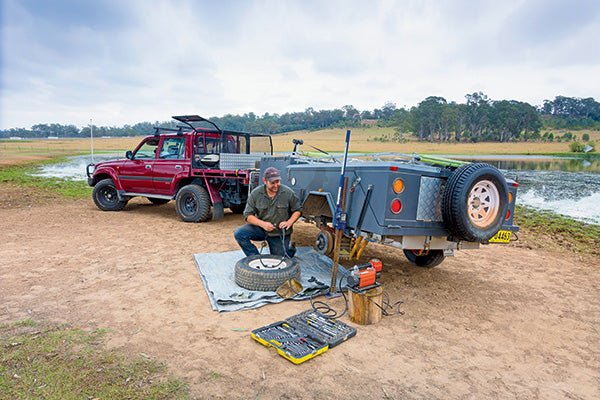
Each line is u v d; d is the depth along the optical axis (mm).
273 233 4734
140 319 3459
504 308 4098
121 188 9016
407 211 3801
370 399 2477
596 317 3957
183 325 3365
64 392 2400
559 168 30766
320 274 4703
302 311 3725
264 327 3260
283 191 4508
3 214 8688
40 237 6449
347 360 2920
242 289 4059
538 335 3510
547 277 5238
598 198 13789
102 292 4070
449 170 3977
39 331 3178
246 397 2434
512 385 2721
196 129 7984
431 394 2566
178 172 8109
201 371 2691
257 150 9445
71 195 12305
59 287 4180
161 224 7805
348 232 4324
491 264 5789
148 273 4699
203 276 4461
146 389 2467
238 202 8039
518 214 10586
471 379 2768
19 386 2447
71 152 48156
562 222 9383
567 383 2779
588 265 5891
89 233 6844
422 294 4402
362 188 3977
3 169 23031
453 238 4070
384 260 5719
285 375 2688
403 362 2938
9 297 3883
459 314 3887
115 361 2771
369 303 3502
